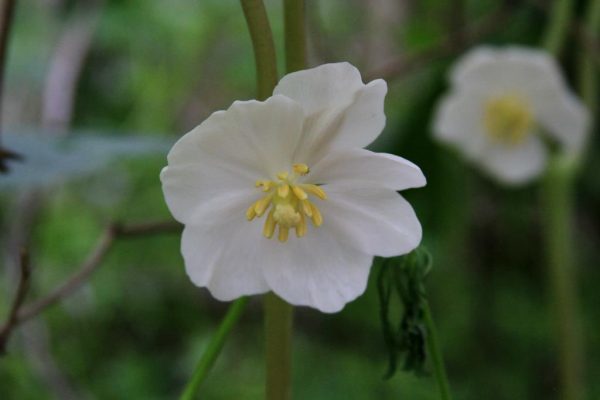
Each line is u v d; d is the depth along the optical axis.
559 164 0.75
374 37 1.07
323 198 0.41
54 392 0.81
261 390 0.90
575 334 0.75
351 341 0.97
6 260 0.91
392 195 0.41
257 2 0.41
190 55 1.07
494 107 0.80
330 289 0.41
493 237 1.02
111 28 1.03
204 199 0.41
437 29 0.96
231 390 0.90
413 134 0.86
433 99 0.85
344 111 0.40
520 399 0.92
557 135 0.79
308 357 0.94
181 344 1.02
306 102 0.40
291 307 0.42
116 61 1.08
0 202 0.92
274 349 0.42
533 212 1.05
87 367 0.94
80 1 0.94
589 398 0.93
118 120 1.10
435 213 0.87
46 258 0.96
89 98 1.08
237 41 1.14
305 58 0.42
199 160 0.41
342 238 0.42
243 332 1.03
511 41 0.89
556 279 0.75
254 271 0.42
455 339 0.96
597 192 1.02
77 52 0.92
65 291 0.53
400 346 0.43
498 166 0.82
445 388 0.43
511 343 0.97
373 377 0.91
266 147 0.41
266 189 0.41
